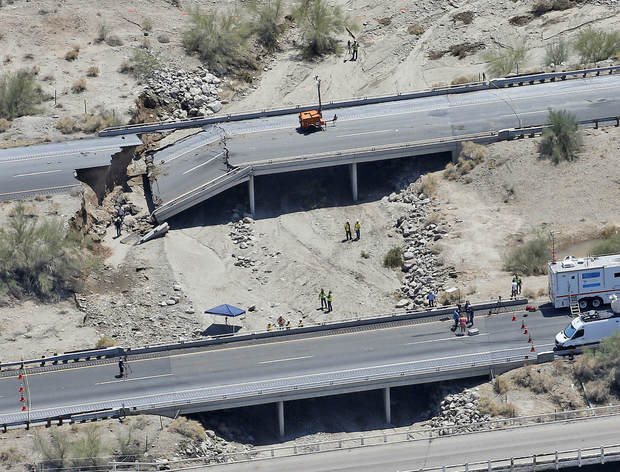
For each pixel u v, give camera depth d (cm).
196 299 16650
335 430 14725
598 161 18050
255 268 17262
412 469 13312
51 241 16638
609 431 13675
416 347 15138
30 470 13475
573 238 16975
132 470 13488
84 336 15762
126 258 17250
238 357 15125
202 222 18038
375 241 17625
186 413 14438
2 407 14375
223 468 13512
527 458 13325
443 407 14612
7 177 18025
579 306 15500
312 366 14912
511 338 15175
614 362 14438
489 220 17462
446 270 16725
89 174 18112
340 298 16662
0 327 15725
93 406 14375
